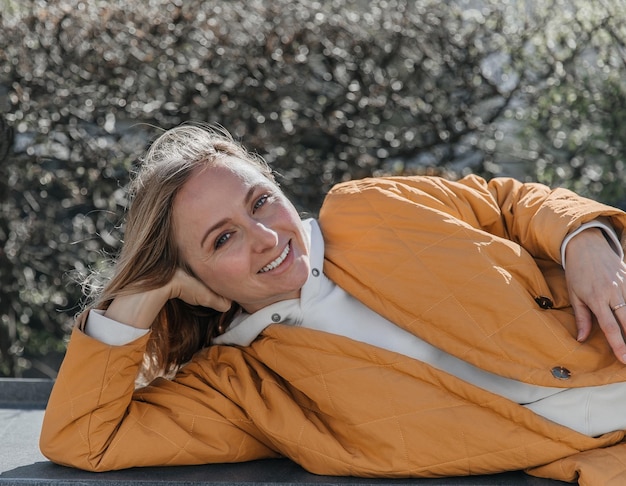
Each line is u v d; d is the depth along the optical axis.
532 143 4.74
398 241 2.30
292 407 2.22
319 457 2.18
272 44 4.43
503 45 4.62
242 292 2.24
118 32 4.29
